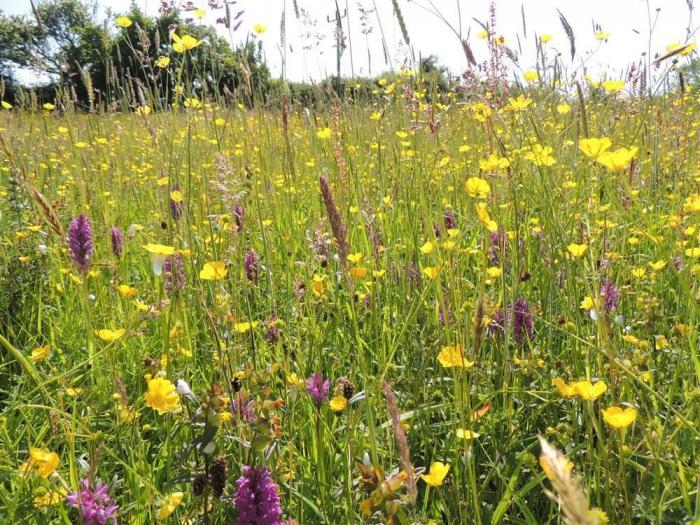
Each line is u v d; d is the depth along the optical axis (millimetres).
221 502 551
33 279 1155
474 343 548
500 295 793
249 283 924
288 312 908
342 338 891
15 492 612
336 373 835
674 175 1427
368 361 839
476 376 696
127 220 1610
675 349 759
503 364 725
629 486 595
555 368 775
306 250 1184
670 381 742
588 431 560
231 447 658
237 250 909
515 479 567
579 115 1044
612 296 732
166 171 1219
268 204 1296
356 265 895
